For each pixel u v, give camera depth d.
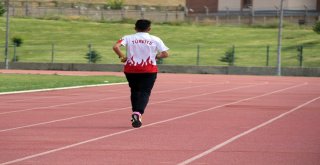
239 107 32.34
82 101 35.53
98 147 17.53
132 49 21.77
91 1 190.00
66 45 104.81
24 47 102.44
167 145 18.03
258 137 20.02
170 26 122.56
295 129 22.47
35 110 29.70
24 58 94.38
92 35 114.19
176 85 53.50
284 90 48.06
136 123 22.19
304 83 59.53
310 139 19.56
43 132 21.02
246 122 24.84
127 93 42.50
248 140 19.23
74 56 95.56
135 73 21.78
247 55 93.25
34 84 49.59
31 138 19.42
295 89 49.59
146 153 16.48
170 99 37.66
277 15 126.06
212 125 23.62
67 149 17.11
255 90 47.56
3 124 23.47
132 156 15.96
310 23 123.50
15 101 35.03
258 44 102.25
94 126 22.97
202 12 140.00
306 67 80.94
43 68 85.69
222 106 32.91
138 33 22.00
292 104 34.72
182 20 138.25
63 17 131.50
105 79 59.91
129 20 131.38
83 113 28.36
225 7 136.38
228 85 54.25
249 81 62.22
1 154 16.16
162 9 163.12
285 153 16.53
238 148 17.44
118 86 50.72
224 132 21.39
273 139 19.50
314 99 38.78
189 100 36.97
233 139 19.47
